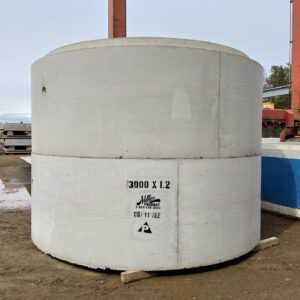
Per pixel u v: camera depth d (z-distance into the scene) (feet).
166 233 15.43
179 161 15.48
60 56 16.49
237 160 17.02
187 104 15.55
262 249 19.54
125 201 15.44
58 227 16.92
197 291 14.32
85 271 16.19
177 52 15.35
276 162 29.37
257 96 18.43
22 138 94.02
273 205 29.73
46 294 14.07
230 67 16.47
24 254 18.35
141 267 15.43
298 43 37.58
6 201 34.88
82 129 16.01
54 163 16.99
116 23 19.90
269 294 14.16
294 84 38.63
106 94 15.55
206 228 16.02
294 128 39.93
